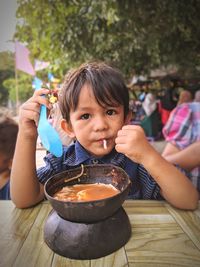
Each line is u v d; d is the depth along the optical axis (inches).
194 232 29.2
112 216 27.0
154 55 123.4
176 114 69.4
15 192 35.3
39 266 24.6
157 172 34.0
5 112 50.9
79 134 36.1
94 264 24.6
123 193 26.1
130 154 33.4
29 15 79.4
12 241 28.2
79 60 108.2
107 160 39.9
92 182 32.7
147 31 102.3
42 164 41.8
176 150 66.2
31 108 34.2
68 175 32.1
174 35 114.3
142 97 192.5
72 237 25.5
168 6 90.7
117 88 35.9
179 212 33.8
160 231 29.4
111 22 94.8
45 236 27.7
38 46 87.6
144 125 178.7
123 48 117.6
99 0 93.4
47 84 40.1
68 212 25.0
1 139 44.1
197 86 205.0
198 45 119.6
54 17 91.7
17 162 35.6
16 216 33.5
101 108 35.2
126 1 87.4
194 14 97.5
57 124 37.4
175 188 33.9
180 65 148.9
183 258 25.1
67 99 35.9
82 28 102.3
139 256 25.5
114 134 36.2
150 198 39.8
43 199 37.9
